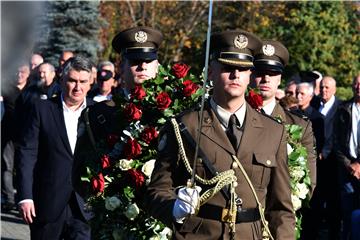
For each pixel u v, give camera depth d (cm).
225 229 469
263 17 3444
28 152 816
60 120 820
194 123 482
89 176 662
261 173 479
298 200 698
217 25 3647
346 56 3309
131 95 683
